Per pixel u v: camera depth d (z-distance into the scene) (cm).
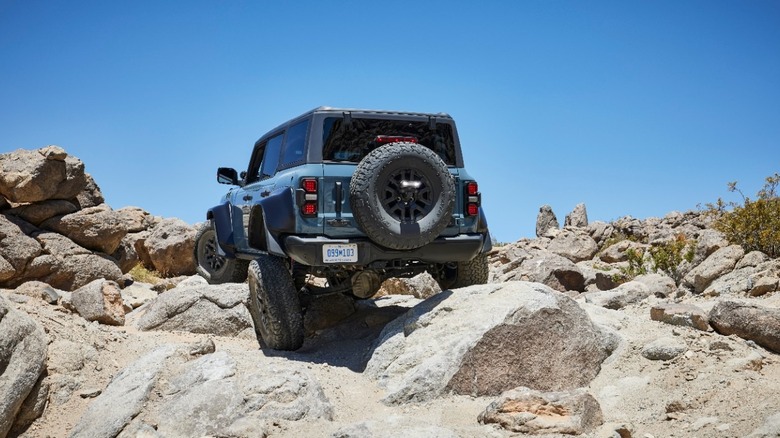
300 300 743
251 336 759
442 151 710
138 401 511
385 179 627
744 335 588
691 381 525
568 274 1129
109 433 485
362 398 556
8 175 1016
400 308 829
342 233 645
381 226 621
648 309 737
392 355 605
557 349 576
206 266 1059
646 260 1273
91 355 625
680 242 1215
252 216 742
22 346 540
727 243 1052
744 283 817
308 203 636
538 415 467
